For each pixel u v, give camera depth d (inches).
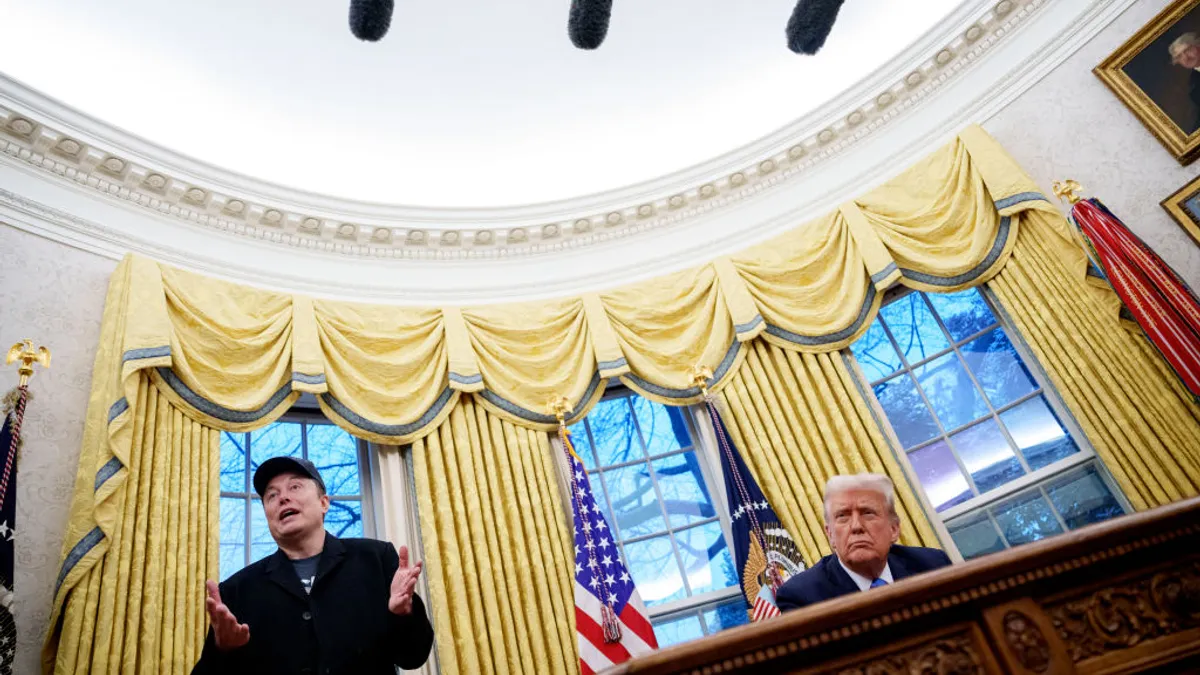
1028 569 53.9
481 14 231.0
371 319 208.7
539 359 215.8
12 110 172.1
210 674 89.5
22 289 166.2
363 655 105.7
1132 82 195.9
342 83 228.5
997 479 199.2
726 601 204.8
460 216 229.3
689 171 239.1
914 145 226.5
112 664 137.1
